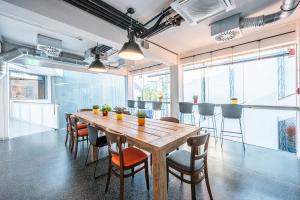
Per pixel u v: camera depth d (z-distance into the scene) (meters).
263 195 1.92
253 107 3.38
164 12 2.52
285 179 2.25
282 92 4.12
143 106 5.83
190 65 5.11
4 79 4.40
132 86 7.52
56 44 3.84
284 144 4.05
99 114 3.74
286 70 3.97
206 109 3.83
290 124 3.98
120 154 1.75
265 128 4.24
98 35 2.79
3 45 4.07
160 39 3.90
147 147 1.61
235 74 5.03
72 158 3.05
